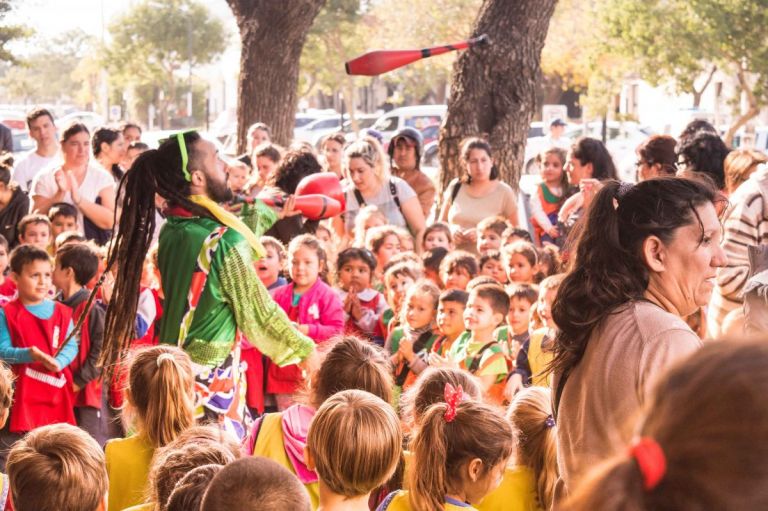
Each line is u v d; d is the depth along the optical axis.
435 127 31.34
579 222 2.50
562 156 8.22
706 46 24.80
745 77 27.50
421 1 38.59
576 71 35.69
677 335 2.20
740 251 4.32
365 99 55.59
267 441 3.78
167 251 4.25
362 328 6.28
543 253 6.39
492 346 5.20
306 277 5.90
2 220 7.94
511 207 7.96
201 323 4.18
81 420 5.72
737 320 3.69
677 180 2.36
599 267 2.36
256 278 4.22
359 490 2.95
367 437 2.90
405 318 5.80
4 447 5.44
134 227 4.27
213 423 3.90
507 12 9.45
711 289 2.35
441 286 6.98
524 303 5.50
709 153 5.65
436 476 3.06
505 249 6.27
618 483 0.98
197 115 45.00
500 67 9.45
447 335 5.57
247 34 13.27
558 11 35.75
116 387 4.33
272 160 8.79
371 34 39.62
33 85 60.16
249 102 13.28
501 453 3.06
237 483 2.27
